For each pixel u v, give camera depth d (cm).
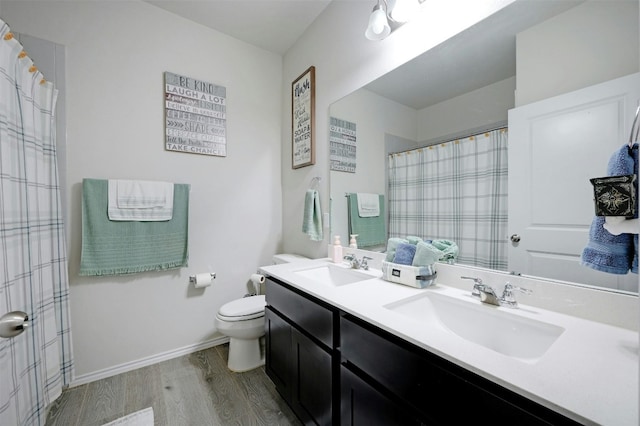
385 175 153
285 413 145
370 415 88
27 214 115
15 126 108
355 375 93
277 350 150
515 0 98
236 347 184
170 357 197
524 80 97
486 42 107
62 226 149
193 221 207
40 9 156
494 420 58
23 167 113
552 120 90
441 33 123
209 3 188
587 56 82
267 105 244
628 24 75
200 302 211
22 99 115
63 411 145
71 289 166
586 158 82
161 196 187
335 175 189
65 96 162
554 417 51
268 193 245
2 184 97
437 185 127
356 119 170
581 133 83
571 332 75
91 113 170
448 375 66
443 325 105
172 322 199
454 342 71
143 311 188
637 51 73
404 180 143
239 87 228
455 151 120
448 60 121
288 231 243
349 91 175
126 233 177
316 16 203
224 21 206
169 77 195
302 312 125
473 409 61
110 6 176
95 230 168
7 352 93
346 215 180
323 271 173
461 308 102
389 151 150
